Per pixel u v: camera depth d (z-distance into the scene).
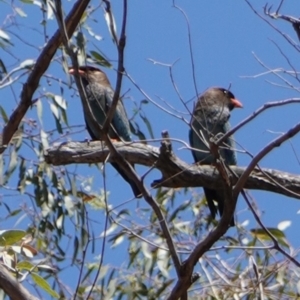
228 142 11.91
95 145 10.36
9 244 8.95
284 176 10.04
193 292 11.14
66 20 10.01
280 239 11.23
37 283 8.78
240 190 7.86
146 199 7.88
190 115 7.98
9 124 10.53
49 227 12.14
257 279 9.17
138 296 11.48
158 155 10.10
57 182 12.26
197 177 9.98
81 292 11.26
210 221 12.56
